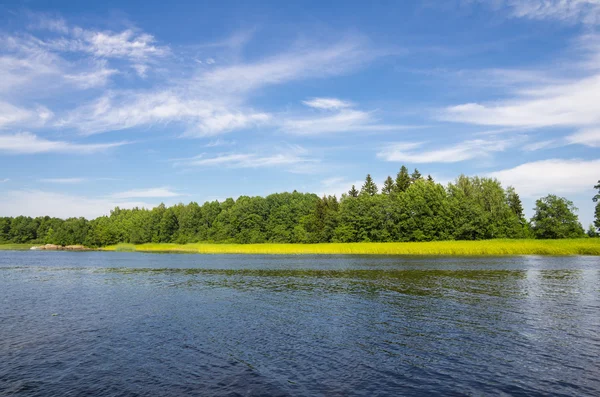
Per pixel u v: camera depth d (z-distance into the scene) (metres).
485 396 10.12
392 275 36.81
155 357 13.37
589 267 43.00
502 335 15.66
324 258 65.19
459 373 11.67
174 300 24.55
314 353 13.62
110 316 19.91
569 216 94.38
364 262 53.97
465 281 31.81
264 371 11.97
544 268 42.16
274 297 25.20
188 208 169.25
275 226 143.75
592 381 11.01
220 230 150.00
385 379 11.27
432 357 13.12
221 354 13.60
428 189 105.31
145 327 17.52
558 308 20.80
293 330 16.69
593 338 15.16
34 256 90.06
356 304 22.42
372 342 14.84
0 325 18.12
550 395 10.16
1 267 54.09
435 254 70.69
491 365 12.31
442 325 17.34
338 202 143.25
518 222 103.75
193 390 10.66
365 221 110.56
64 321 18.86
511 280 32.22
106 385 11.05
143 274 41.97
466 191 114.44
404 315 19.41
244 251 92.44
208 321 18.53
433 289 27.69
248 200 160.75
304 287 29.59
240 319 18.88
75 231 148.88
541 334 15.77
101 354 13.77
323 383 11.04
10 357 13.55
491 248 68.25
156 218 167.38
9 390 10.78
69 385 11.09
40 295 27.30
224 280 35.06
